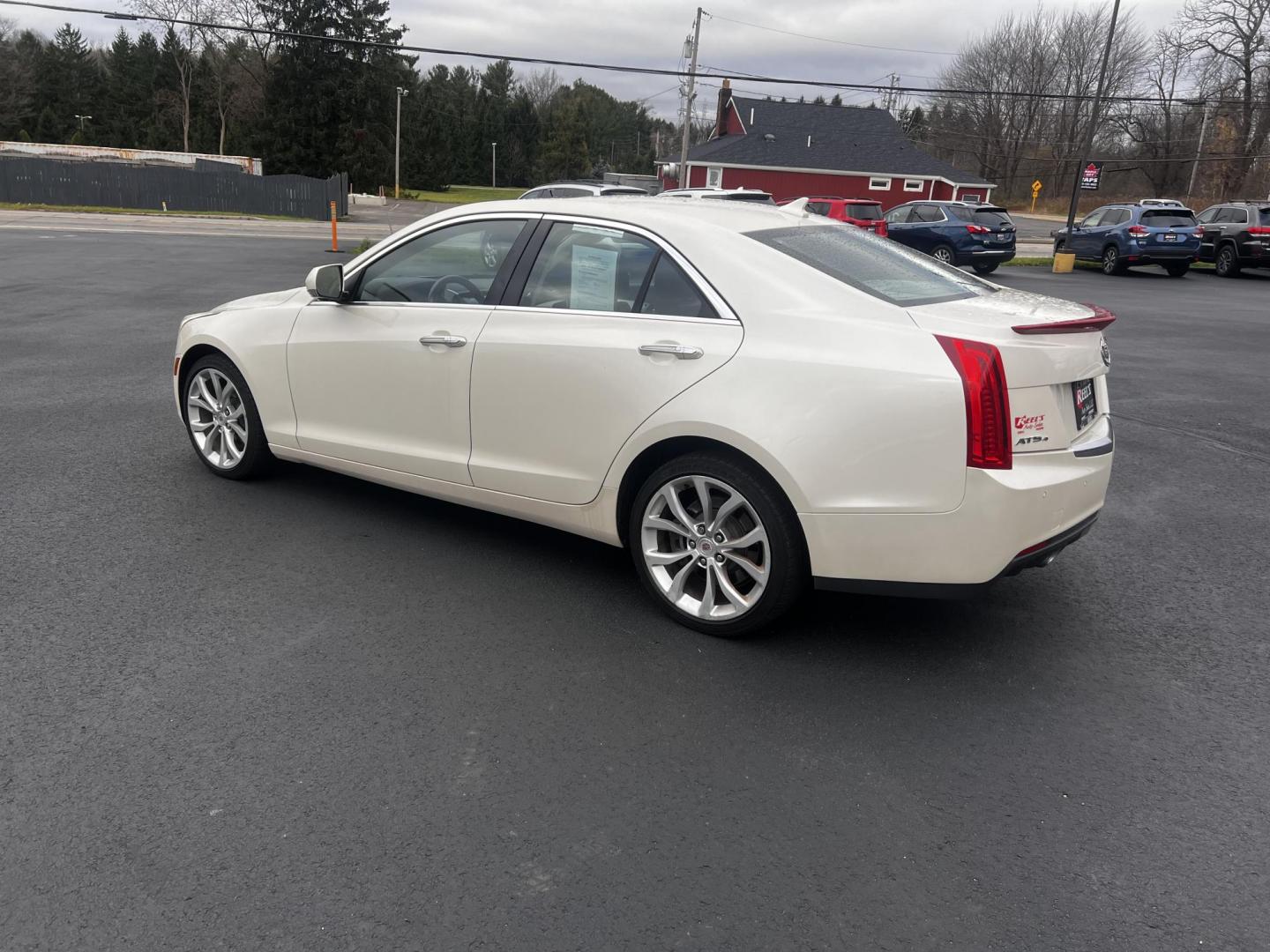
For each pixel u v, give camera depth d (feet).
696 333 11.71
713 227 12.32
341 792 8.94
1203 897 7.93
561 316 12.85
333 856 8.11
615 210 13.00
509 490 13.62
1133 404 28.35
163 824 8.42
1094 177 96.84
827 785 9.32
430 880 7.87
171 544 14.66
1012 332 10.52
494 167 415.44
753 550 11.82
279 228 114.52
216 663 11.20
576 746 9.82
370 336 14.71
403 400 14.48
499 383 13.25
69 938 7.15
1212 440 24.04
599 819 8.70
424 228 14.60
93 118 311.88
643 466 12.48
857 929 7.48
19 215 113.50
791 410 10.89
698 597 12.60
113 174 143.54
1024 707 10.87
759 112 180.45
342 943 7.18
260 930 7.28
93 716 10.02
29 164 140.26
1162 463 21.77
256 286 51.31
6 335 33.40
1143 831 8.77
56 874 7.79
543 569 14.25
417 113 316.19
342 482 17.92
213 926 7.31
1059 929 7.54
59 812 8.52
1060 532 11.07
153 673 10.91
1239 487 19.88
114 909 7.45
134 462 18.72
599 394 12.30
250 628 12.09
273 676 10.96
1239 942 7.44
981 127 261.65
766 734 10.15
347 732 9.93
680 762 9.60
